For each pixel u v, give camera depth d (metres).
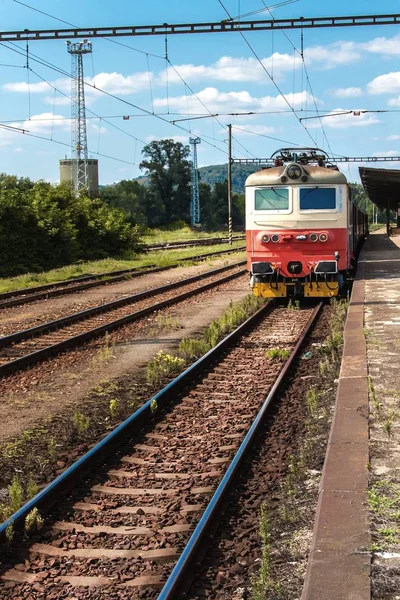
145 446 7.21
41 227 31.70
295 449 6.86
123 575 4.59
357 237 29.66
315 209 17.55
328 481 5.22
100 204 42.78
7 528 5.02
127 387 9.64
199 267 32.09
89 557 4.87
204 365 10.65
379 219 183.62
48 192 37.66
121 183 124.06
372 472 5.41
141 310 16.53
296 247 17.67
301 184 17.59
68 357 11.83
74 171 88.38
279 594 4.11
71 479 6.11
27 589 4.48
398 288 17.97
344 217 17.48
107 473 6.49
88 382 10.03
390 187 48.31
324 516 4.62
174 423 8.00
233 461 6.24
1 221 30.14
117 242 39.94
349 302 15.61
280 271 17.75
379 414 6.96
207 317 16.17
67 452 7.09
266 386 9.41
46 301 19.81
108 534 5.23
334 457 5.75
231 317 14.88
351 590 3.69
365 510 4.69
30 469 6.63
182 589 4.36
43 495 5.61
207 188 136.38
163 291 21.92
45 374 10.57
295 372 10.20
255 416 8.06
